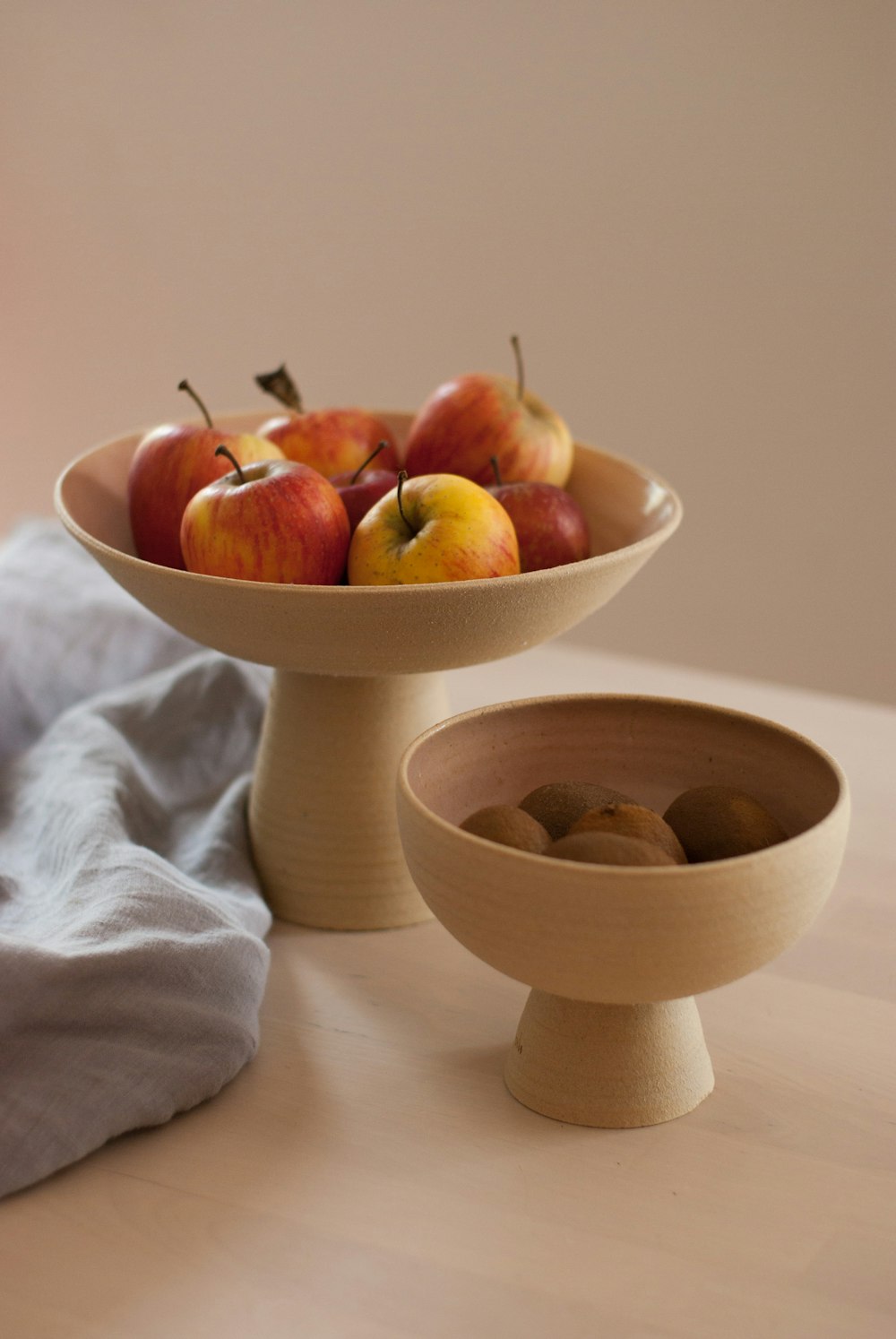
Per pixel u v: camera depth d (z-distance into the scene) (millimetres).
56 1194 519
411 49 1437
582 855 485
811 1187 524
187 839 755
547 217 1433
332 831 701
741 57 1291
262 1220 504
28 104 1705
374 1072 595
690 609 1535
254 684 849
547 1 1353
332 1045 614
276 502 624
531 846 510
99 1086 537
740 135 1318
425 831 501
